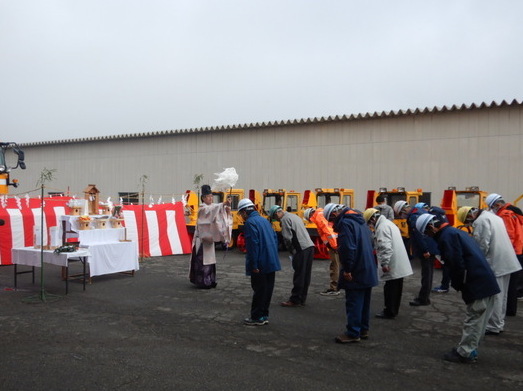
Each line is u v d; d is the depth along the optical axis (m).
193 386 4.40
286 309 7.39
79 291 8.66
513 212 7.26
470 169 15.65
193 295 8.37
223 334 6.06
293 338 5.91
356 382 4.52
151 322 6.61
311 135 18.95
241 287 9.09
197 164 21.97
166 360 5.09
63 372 4.73
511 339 5.87
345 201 14.54
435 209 7.81
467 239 4.96
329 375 4.70
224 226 8.84
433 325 6.51
